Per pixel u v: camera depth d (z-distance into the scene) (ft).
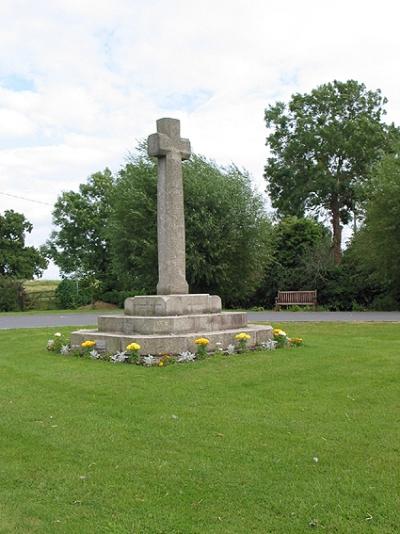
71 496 15.24
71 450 18.86
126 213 114.42
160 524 13.57
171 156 42.22
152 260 113.29
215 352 37.19
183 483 15.90
